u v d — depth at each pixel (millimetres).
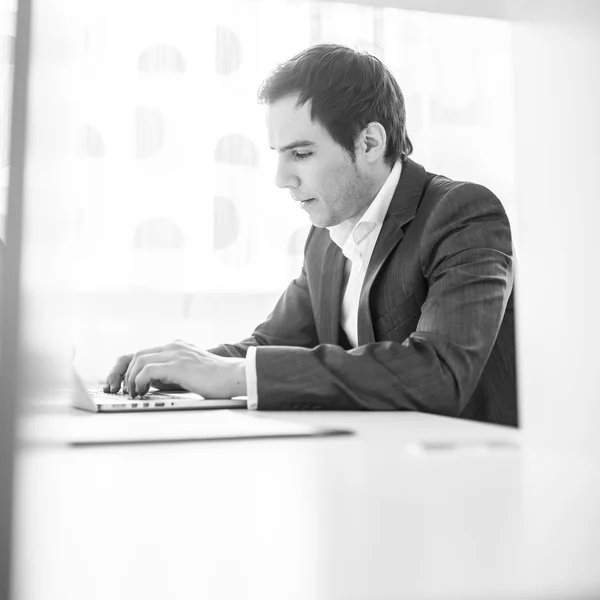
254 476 377
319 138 1373
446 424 730
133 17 2438
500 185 2768
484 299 1155
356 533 260
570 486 299
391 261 1313
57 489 332
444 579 212
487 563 224
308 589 206
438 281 1209
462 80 2756
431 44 2736
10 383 217
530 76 324
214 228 2465
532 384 324
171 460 438
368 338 1331
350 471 389
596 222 281
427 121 2744
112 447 511
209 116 2482
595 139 290
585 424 305
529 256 325
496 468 377
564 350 302
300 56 1412
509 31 339
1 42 1255
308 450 486
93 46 2404
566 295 305
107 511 299
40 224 219
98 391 1341
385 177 1425
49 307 221
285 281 2514
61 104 223
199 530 270
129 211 2408
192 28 2480
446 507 295
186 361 1084
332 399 972
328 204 1418
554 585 210
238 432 597
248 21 2527
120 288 2383
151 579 218
